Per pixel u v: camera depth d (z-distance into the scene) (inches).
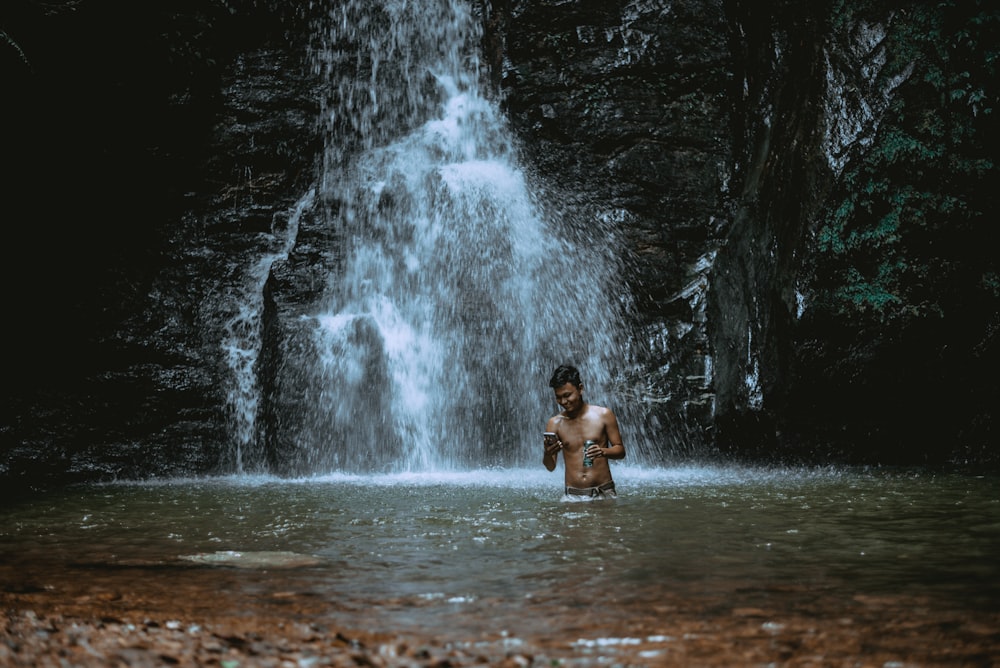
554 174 580.1
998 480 433.1
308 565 224.5
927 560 219.6
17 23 498.6
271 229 596.4
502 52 634.8
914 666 134.8
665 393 536.4
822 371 542.9
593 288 559.8
